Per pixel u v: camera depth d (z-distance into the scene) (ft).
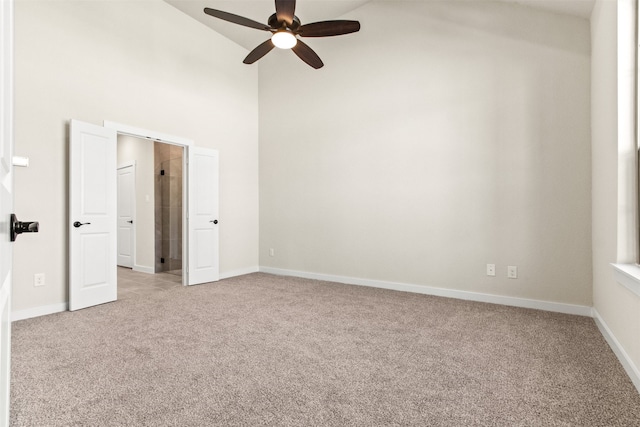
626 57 6.70
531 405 5.16
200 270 14.40
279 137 16.61
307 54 11.67
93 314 9.83
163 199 18.10
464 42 11.66
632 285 5.66
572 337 7.95
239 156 16.49
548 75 10.29
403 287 12.86
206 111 15.02
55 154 10.24
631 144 6.66
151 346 7.40
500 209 10.99
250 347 7.35
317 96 15.29
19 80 9.57
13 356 6.86
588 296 9.71
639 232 6.51
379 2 13.51
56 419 4.76
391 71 13.21
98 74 11.35
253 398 5.33
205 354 6.98
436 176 12.16
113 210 11.50
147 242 18.17
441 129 12.07
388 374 6.15
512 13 10.84
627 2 6.69
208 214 14.78
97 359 6.74
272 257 16.89
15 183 9.45
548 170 10.27
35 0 9.87
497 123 11.05
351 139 14.23
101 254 11.04
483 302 11.17
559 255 10.11
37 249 9.82
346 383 5.82
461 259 11.68
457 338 7.91
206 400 5.27
